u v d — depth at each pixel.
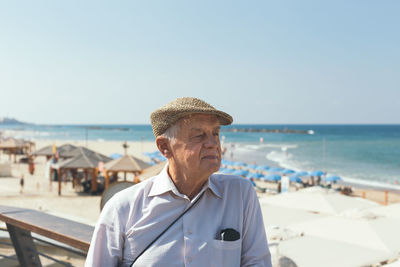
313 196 9.62
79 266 2.14
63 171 24.30
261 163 43.59
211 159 1.18
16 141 41.53
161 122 1.22
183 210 1.21
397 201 20.80
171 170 1.26
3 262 2.37
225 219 1.25
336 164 42.62
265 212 7.87
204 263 1.17
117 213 1.26
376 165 41.84
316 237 5.61
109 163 20.45
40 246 2.42
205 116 1.18
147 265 1.18
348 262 4.75
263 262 1.32
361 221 6.61
